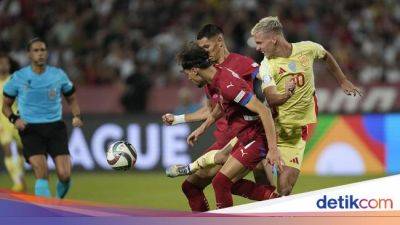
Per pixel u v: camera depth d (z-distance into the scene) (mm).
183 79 56000
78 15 62469
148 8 62469
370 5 62125
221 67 22203
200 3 62438
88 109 56312
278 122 23844
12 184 40531
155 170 45250
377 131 44281
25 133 28578
